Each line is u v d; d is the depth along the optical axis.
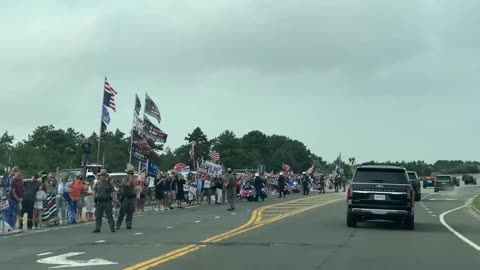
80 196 24.27
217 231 19.94
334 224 22.89
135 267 12.09
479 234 19.53
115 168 89.19
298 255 13.98
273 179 55.62
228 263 12.69
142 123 35.41
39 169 83.31
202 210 31.81
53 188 22.92
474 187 86.62
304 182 54.53
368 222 24.27
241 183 43.59
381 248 15.47
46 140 107.62
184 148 120.50
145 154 35.22
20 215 21.30
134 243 16.44
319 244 16.25
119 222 21.09
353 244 16.33
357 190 21.14
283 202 40.25
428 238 18.12
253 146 151.88
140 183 30.16
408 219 21.16
